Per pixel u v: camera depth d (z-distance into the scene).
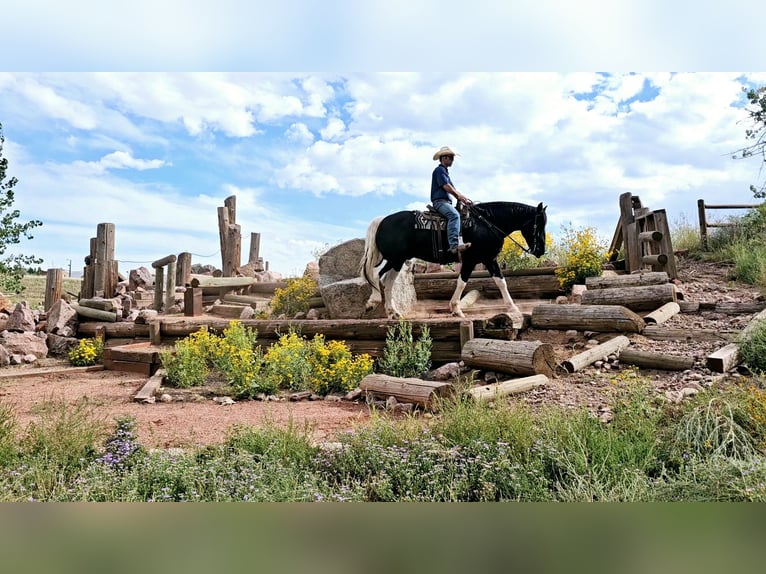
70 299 18.08
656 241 10.30
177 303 14.72
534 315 8.59
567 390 6.32
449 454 4.07
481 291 11.29
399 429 4.74
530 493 3.59
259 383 7.60
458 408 5.00
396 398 6.48
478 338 7.75
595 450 4.05
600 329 8.01
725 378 6.07
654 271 10.51
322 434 5.30
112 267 16.39
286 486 3.57
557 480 3.90
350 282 10.47
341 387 7.59
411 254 9.30
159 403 7.20
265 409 6.62
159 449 4.44
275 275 18.25
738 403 4.54
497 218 9.19
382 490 3.72
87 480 3.73
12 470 3.98
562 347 7.97
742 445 3.97
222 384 8.25
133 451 4.38
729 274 10.73
